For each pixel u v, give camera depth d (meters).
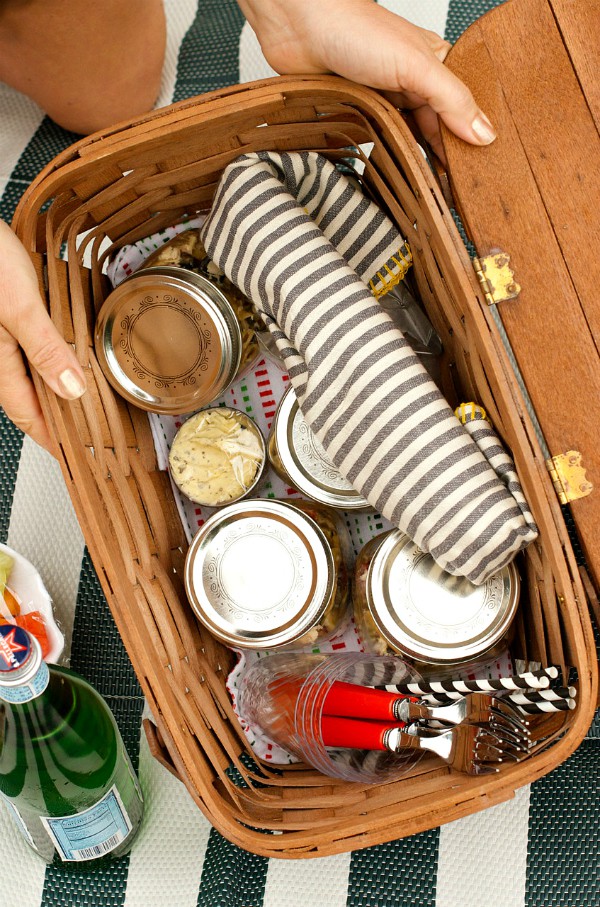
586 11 0.79
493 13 0.80
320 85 0.82
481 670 0.96
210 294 0.93
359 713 0.84
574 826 0.92
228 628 0.90
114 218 0.94
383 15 0.82
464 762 0.82
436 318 0.96
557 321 0.78
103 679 1.04
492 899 0.91
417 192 0.83
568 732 0.77
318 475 0.93
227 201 0.87
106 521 0.85
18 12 0.98
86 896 0.94
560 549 0.78
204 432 0.97
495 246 0.79
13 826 0.97
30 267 0.81
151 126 0.82
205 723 0.89
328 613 0.92
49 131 1.22
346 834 0.77
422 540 0.83
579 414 0.78
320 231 0.86
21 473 1.08
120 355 0.95
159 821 0.97
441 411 0.81
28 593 0.96
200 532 0.93
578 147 0.78
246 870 0.94
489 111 0.80
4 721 0.79
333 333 0.81
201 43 1.23
